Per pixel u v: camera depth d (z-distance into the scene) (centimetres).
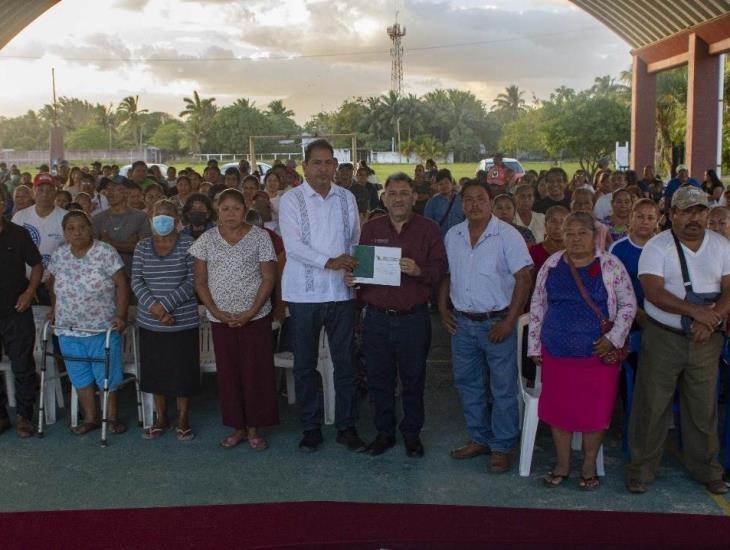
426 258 491
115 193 730
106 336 543
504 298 477
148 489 464
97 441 545
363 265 487
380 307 495
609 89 5866
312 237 507
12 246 542
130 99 12838
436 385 677
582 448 502
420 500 446
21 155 5722
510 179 1288
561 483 464
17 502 448
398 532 404
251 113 10525
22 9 2352
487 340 479
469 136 11375
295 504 439
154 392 534
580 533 402
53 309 566
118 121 12938
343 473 486
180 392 531
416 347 496
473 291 478
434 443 536
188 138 10606
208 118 10900
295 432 561
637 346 494
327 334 521
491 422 510
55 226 716
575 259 446
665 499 443
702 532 404
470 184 474
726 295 423
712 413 445
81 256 547
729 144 2838
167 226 525
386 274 482
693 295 427
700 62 1947
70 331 546
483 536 400
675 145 2491
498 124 11838
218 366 525
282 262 582
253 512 430
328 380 572
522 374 522
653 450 449
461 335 489
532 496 450
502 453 484
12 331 546
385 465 498
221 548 389
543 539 396
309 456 514
